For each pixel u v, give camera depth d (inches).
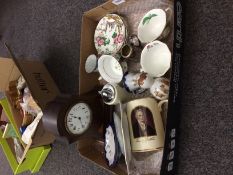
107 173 47.7
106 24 46.3
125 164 42.5
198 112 38.4
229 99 36.1
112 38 45.6
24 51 66.9
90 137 45.1
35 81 54.7
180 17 38.6
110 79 44.1
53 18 59.6
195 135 38.5
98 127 45.3
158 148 38.8
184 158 39.4
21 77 58.1
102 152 46.3
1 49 73.9
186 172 39.3
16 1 68.9
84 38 46.9
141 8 44.2
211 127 37.3
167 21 41.2
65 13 57.2
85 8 53.6
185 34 39.9
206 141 37.6
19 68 50.6
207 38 38.2
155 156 40.5
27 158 57.2
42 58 61.5
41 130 51.3
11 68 56.5
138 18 44.6
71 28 56.2
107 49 46.1
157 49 40.4
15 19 69.2
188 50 39.6
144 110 39.0
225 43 36.8
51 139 55.3
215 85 37.3
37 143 53.5
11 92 58.4
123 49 44.4
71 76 55.6
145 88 40.7
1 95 71.7
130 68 44.3
